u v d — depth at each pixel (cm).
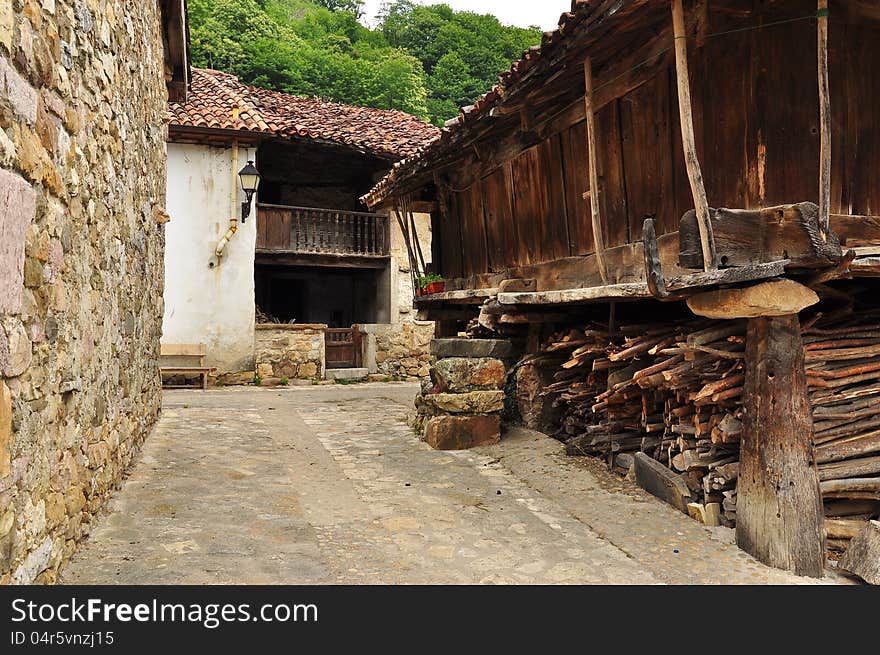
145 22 579
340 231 1433
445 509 484
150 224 644
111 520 405
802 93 410
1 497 228
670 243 478
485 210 796
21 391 251
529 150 682
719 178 432
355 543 405
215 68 2061
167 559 352
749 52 412
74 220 331
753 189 411
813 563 384
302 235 1391
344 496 509
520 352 795
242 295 1279
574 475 564
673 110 473
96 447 395
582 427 659
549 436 703
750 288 383
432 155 730
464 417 679
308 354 1332
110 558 346
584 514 475
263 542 392
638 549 411
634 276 519
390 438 736
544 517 473
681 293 411
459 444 677
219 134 1241
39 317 273
